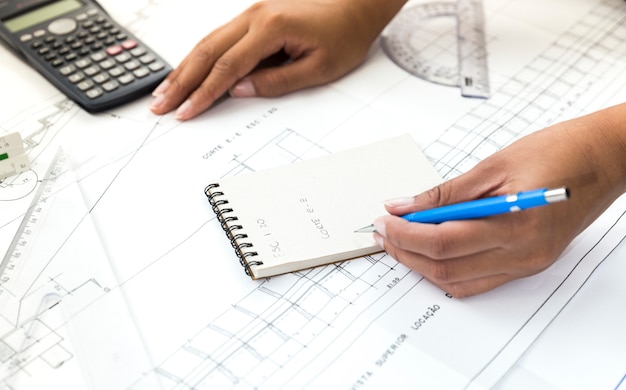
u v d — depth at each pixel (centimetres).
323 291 56
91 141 70
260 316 54
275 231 58
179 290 55
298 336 52
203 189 64
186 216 62
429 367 50
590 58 80
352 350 51
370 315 54
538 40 83
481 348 51
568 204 53
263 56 75
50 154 68
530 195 48
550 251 53
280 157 68
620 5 88
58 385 50
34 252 59
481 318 54
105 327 53
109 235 60
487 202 50
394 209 56
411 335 52
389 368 50
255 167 67
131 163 67
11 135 66
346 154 66
